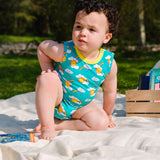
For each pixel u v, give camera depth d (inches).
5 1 1026.7
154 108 109.3
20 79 251.1
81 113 93.9
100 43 87.5
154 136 81.0
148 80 118.9
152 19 468.8
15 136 84.7
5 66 338.0
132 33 465.4
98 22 84.5
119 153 65.7
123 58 401.4
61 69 90.7
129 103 112.5
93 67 89.6
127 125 98.9
